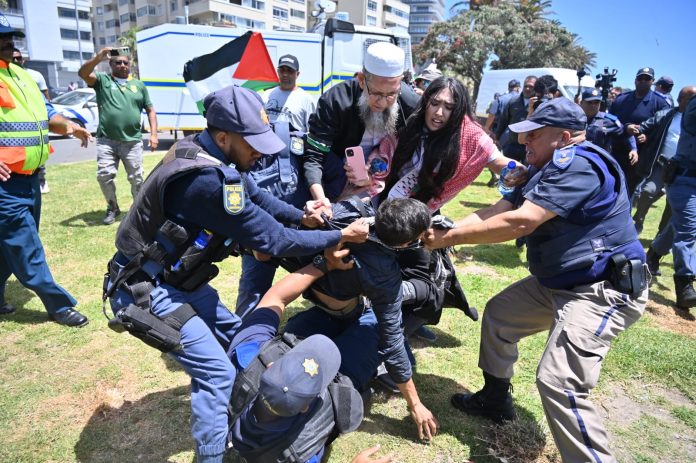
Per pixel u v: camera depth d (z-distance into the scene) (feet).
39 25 187.01
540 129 7.19
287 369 5.53
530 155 7.53
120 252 6.66
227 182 5.75
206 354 6.34
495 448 8.07
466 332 12.03
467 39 116.57
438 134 8.54
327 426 6.19
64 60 208.13
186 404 8.92
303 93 18.02
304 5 196.13
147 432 8.21
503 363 8.39
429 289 8.97
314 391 5.53
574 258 7.11
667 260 18.53
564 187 6.77
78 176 29.53
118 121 18.69
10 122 10.19
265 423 5.83
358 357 7.73
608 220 7.05
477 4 134.62
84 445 7.88
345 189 9.50
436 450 8.05
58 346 10.69
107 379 9.57
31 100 10.77
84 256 16.08
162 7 180.04
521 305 8.24
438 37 125.59
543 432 8.47
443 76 8.40
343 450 7.97
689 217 13.48
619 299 6.93
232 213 5.78
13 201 10.48
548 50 118.21
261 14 173.47
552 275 7.36
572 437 6.59
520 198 8.05
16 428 8.20
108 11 226.17
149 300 6.21
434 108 8.23
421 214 6.64
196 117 41.93
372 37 39.58
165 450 7.84
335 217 7.70
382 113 8.78
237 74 16.57
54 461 7.56
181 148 6.08
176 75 40.65
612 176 7.05
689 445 8.39
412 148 8.71
